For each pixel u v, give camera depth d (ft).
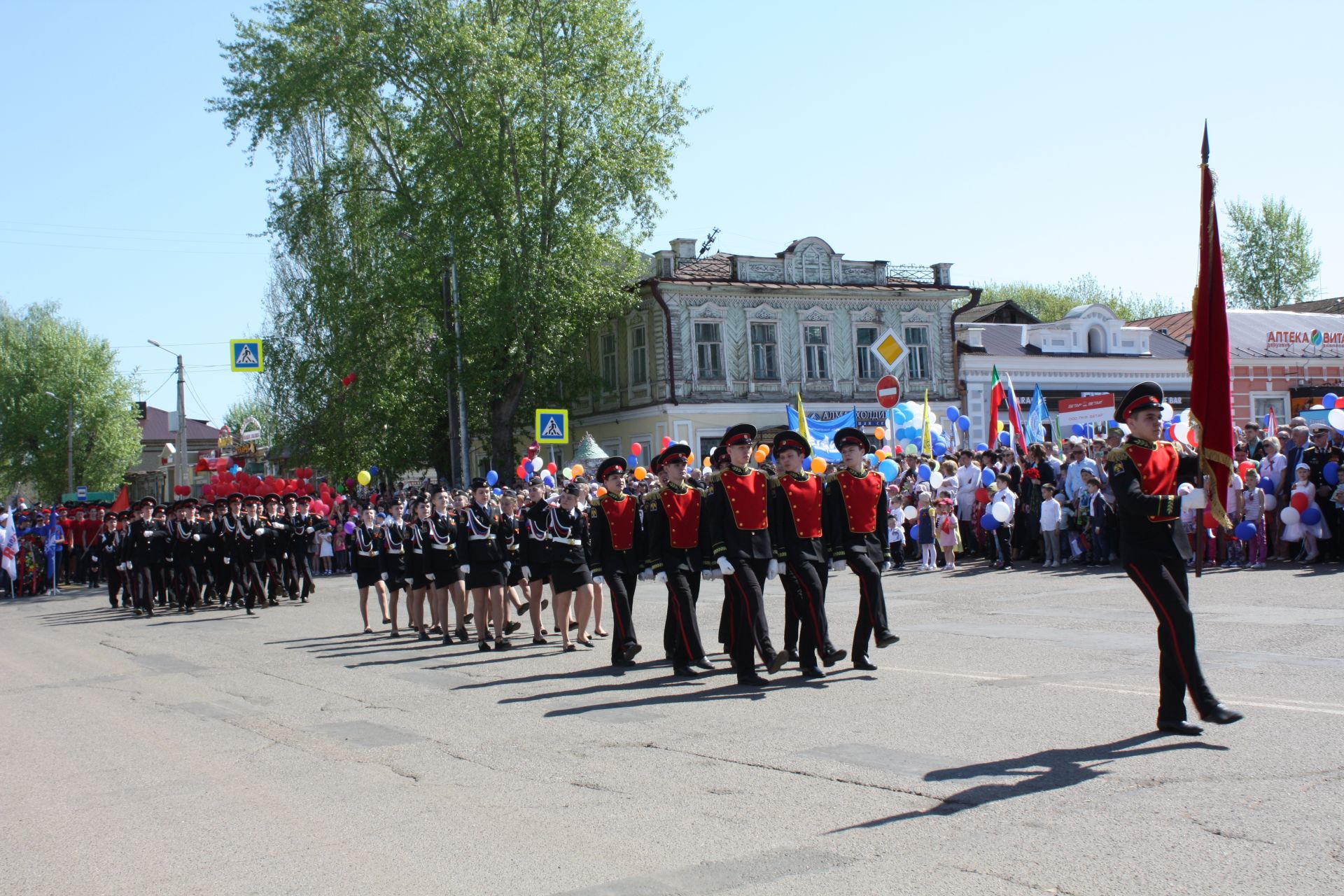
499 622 45.42
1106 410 94.73
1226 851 16.15
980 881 15.65
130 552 72.64
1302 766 20.12
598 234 116.78
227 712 33.83
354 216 120.98
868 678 32.14
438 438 136.77
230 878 18.10
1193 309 24.79
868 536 33.37
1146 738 22.85
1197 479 24.25
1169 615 22.85
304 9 114.52
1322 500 52.13
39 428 223.71
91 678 43.27
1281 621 36.63
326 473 128.26
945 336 135.64
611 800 21.29
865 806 19.63
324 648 49.21
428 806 21.77
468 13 110.22
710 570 33.76
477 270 112.47
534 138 112.78
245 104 116.78
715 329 124.67
